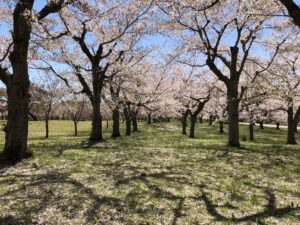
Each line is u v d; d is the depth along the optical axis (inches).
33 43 1050.1
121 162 794.8
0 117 5182.1
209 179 627.8
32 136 2335.1
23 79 757.3
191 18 1236.5
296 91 1389.0
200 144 1338.6
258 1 977.5
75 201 464.8
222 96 2090.3
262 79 1464.1
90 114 4025.6
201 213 431.8
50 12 781.9
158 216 416.8
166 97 2096.5
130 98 1918.1
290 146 1398.9
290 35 1300.4
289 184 613.9
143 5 1234.0
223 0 979.9
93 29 1261.1
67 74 1636.3
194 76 1974.7
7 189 522.6
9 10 1047.0
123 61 1583.4
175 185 568.1
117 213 423.2
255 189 563.5
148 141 1478.8
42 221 389.7
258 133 2701.8
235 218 415.8
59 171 664.4
